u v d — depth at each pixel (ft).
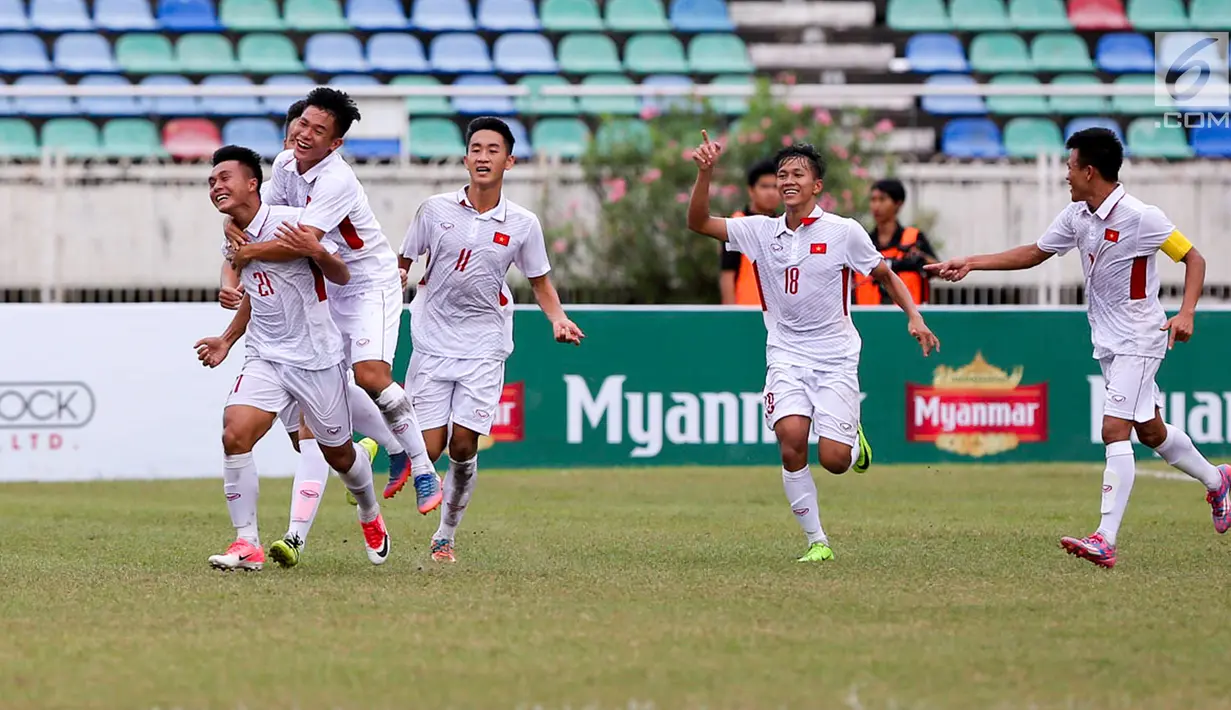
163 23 243.60
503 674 54.24
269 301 77.51
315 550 91.56
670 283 178.81
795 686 52.44
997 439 155.33
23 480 142.41
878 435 153.28
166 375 145.28
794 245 87.86
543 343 149.79
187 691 51.60
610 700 50.21
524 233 86.69
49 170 175.73
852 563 85.35
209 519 111.14
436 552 87.56
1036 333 155.63
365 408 85.71
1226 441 156.46
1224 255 177.27
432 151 222.48
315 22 246.68
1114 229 85.46
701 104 186.39
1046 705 49.83
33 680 53.21
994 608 68.74
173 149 221.05
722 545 94.84
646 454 151.43
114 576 78.64
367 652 58.13
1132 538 98.32
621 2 254.88
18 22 240.12
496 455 148.87
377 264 84.94
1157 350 85.97
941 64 247.91
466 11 251.39
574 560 86.84
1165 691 51.96
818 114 180.96
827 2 255.50
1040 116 236.63
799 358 88.79
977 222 178.09
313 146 80.79
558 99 226.79
